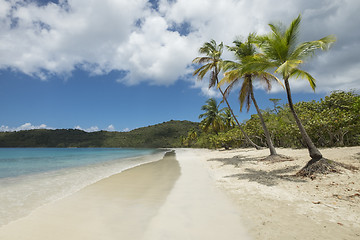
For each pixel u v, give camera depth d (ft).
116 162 63.41
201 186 23.86
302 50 28.86
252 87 47.98
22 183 28.43
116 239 11.37
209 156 69.31
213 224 12.93
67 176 34.65
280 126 67.21
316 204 15.43
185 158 69.41
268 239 10.64
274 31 31.32
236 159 49.73
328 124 48.49
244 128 91.97
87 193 22.12
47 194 21.99
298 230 11.44
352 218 12.74
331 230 11.28
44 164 58.65
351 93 57.36
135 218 14.43
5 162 66.49
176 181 27.73
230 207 15.93
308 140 27.04
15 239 11.59
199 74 69.72
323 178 22.41
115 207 17.02
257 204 16.17
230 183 24.36
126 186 25.39
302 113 61.16
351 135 53.11
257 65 31.14
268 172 29.50
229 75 46.50
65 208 17.02
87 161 68.85
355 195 16.70
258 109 46.24
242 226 12.43
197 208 16.06
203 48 66.33
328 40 26.37
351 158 29.71
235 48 47.29
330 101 61.41
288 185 21.39
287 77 29.25
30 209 16.94
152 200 18.88
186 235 11.57
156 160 68.23
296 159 36.65
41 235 12.07
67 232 12.43
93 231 12.50
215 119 128.47
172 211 15.61
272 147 42.91
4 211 16.49
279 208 15.03
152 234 11.84
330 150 40.88
